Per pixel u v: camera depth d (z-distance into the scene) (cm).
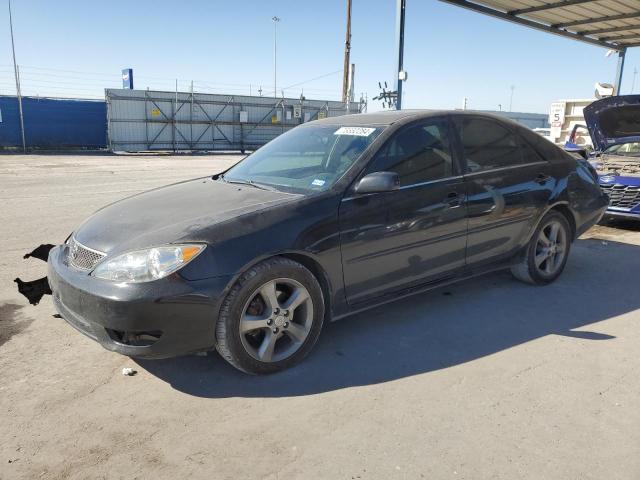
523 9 1149
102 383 311
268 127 3394
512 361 338
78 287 294
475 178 410
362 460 242
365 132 387
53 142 2806
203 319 291
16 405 287
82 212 855
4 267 536
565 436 259
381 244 356
